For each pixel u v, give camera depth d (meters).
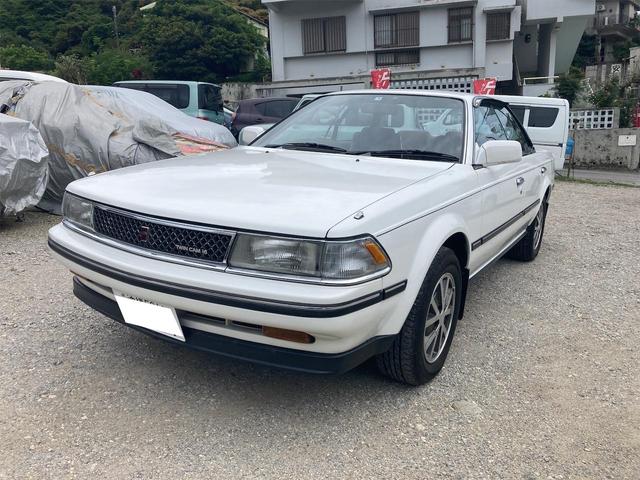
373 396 3.12
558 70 29.14
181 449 2.62
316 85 24.02
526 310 4.48
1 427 2.73
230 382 3.21
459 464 2.59
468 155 3.68
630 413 3.03
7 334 3.69
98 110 7.03
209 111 13.77
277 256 2.43
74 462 2.51
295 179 3.05
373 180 3.07
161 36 35.31
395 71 23.41
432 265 3.05
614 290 4.99
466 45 23.22
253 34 38.88
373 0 23.47
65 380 3.17
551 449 2.71
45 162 6.34
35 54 40.06
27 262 5.16
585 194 11.08
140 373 3.27
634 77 24.20
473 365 3.52
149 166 3.51
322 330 2.38
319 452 2.63
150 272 2.62
